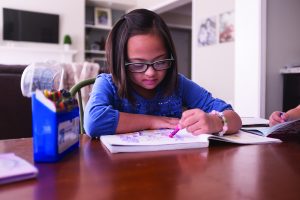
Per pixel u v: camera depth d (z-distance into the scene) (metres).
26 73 0.63
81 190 0.40
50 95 0.54
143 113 1.02
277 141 0.73
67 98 0.59
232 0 3.71
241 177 0.46
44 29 5.91
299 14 2.54
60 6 6.01
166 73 0.97
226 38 3.83
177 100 1.09
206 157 0.58
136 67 0.88
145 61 0.87
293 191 0.40
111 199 0.37
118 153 0.61
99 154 0.60
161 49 0.87
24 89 0.62
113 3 6.52
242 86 2.53
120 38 0.89
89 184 0.42
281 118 0.96
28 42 5.83
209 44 4.15
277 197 0.38
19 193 0.39
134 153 0.61
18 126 1.62
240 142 0.70
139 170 0.49
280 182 0.43
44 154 0.53
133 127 0.81
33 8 5.82
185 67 7.81
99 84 1.01
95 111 0.82
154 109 1.04
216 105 1.09
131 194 0.39
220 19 3.92
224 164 0.53
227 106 1.08
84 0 6.20
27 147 0.66
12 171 0.44
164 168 0.50
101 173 0.47
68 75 1.79
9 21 5.64
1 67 1.59
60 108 0.55
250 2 2.41
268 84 2.42
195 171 0.49
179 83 1.12
